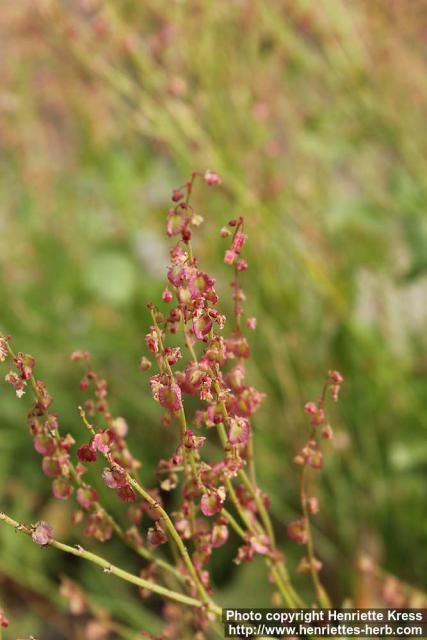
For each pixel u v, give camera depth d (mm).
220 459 686
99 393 443
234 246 410
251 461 440
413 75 717
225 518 429
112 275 744
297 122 774
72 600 502
